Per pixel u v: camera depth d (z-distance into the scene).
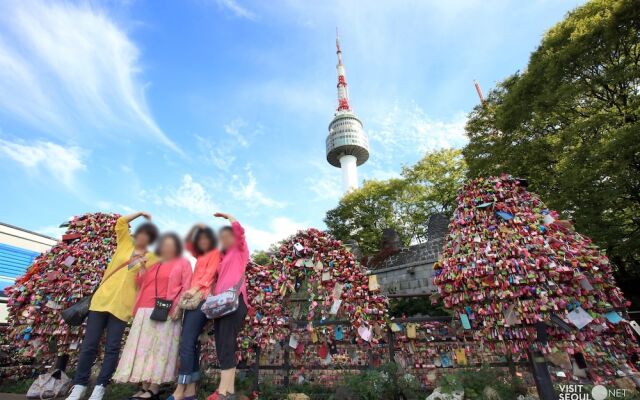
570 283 3.77
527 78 13.53
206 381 4.62
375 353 5.01
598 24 11.17
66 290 4.94
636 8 10.38
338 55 75.88
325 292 4.95
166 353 3.57
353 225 28.19
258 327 4.66
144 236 4.14
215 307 3.35
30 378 5.54
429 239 18.70
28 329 4.75
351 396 3.92
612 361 4.20
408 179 26.81
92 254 5.33
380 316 4.71
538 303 3.61
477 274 3.89
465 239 4.30
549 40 13.29
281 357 5.35
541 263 3.74
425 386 4.26
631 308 11.96
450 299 4.15
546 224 4.21
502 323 3.67
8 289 4.98
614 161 10.10
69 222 5.62
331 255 5.05
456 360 4.52
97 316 3.77
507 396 3.70
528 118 14.11
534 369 3.59
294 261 5.14
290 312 5.32
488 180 4.62
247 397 4.10
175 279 3.85
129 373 3.41
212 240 4.00
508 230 4.10
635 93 11.38
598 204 11.04
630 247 11.10
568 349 3.51
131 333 3.63
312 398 4.24
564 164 11.68
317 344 4.97
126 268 4.03
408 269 16.23
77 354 4.90
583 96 12.72
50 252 5.31
